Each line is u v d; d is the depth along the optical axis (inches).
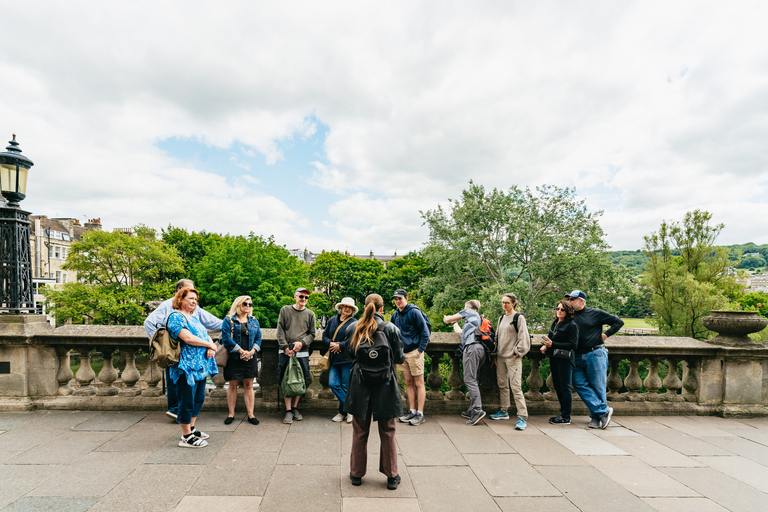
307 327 188.1
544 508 114.4
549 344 195.6
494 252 1019.3
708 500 121.8
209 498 113.5
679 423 198.4
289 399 184.5
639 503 119.0
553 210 985.5
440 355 214.4
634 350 215.5
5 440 153.3
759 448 166.1
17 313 191.6
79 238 1829.5
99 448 147.0
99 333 193.3
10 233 188.5
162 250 1187.9
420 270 1673.2
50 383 193.3
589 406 190.2
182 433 163.2
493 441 167.5
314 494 118.0
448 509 112.0
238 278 999.6
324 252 1860.2
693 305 602.9
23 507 106.5
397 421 191.0
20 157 185.0
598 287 878.4
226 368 172.6
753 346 211.9
